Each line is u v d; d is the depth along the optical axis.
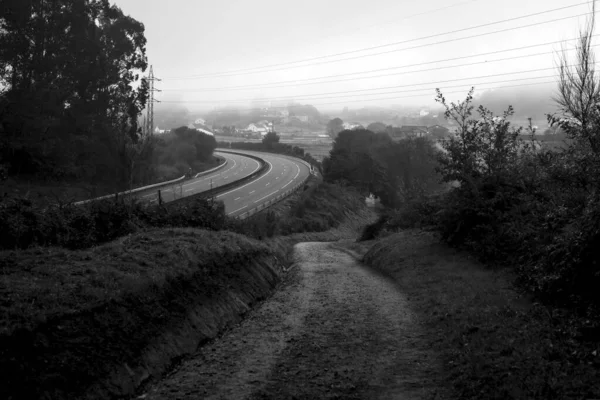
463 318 10.91
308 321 12.95
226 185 68.88
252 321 13.34
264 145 128.38
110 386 7.66
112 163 51.94
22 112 43.84
